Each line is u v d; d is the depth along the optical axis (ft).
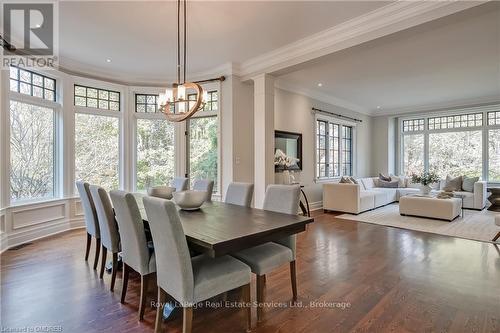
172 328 6.54
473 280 8.93
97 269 9.82
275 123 18.86
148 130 17.94
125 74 17.20
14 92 12.35
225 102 16.29
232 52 14.16
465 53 14.02
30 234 13.01
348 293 8.13
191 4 9.74
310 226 16.30
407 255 11.33
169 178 18.16
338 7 9.97
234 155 16.01
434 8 9.14
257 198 15.26
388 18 10.14
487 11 8.71
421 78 18.19
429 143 27.32
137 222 6.84
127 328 6.48
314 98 22.15
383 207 22.70
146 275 6.91
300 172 20.86
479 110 24.21
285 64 13.74
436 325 6.53
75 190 15.38
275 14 10.44
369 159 28.89
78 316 6.94
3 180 11.68
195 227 6.63
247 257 7.15
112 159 17.01
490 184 23.90
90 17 10.59
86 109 15.81
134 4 9.71
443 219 17.66
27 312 7.08
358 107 26.99
